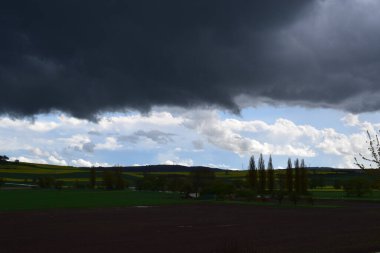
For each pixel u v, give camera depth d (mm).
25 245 36125
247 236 41125
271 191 163500
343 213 75875
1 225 53156
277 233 43688
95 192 166750
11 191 163375
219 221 59125
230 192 143750
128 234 43562
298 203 112188
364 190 149875
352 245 33188
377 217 66188
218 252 30562
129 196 141500
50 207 88750
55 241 38562
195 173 166125
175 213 74812
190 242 36906
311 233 43469
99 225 53094
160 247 34000
